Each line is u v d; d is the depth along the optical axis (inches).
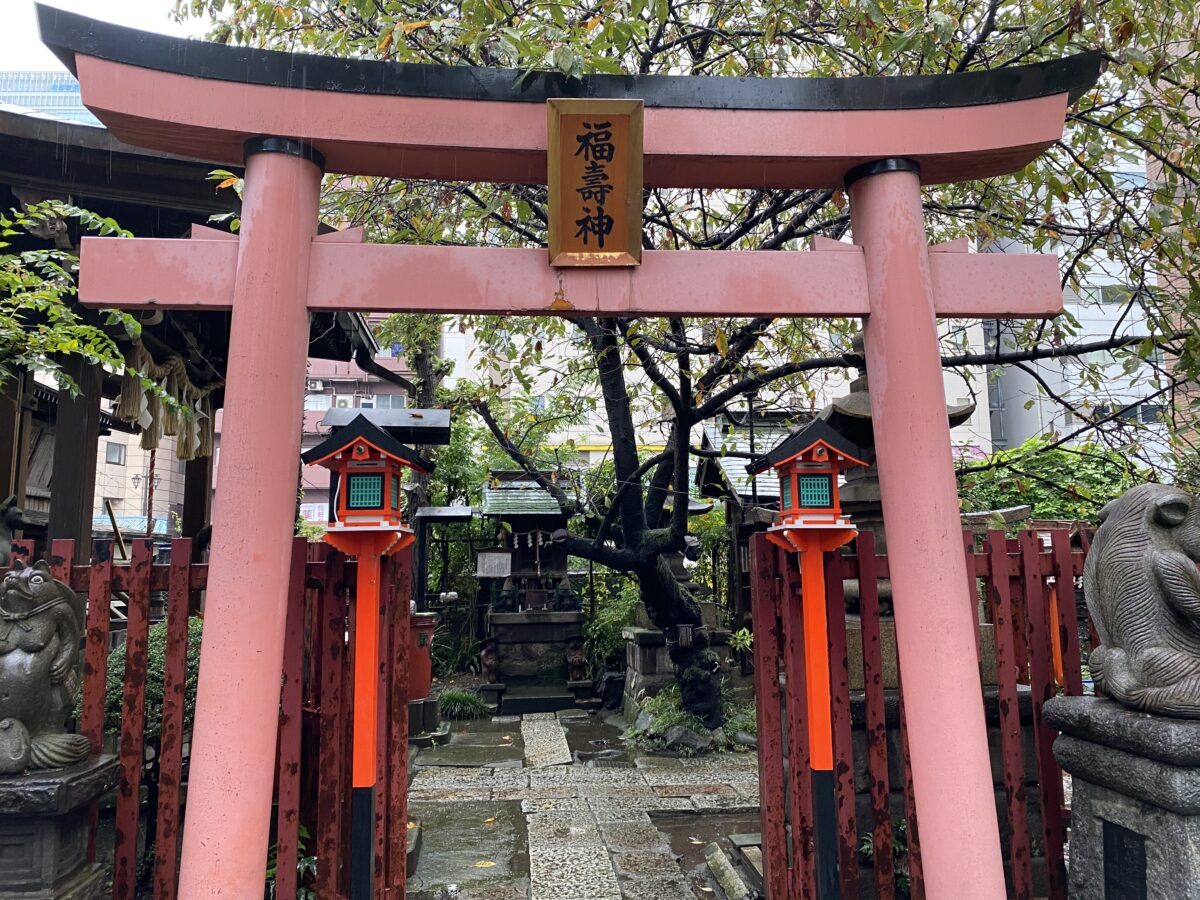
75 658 135.3
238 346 118.2
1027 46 177.2
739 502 354.0
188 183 230.4
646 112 128.1
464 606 546.3
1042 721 151.6
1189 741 108.7
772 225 266.5
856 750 162.4
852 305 131.4
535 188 236.5
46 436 343.6
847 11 195.0
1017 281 134.6
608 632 446.0
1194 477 231.0
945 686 118.7
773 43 209.9
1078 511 434.0
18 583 127.3
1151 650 120.3
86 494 238.5
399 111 125.2
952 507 123.7
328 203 262.7
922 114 130.9
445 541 553.9
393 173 135.6
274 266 120.4
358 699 132.9
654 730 333.7
